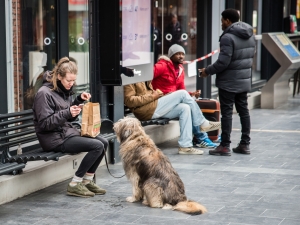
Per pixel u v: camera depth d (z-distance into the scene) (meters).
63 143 7.32
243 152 10.09
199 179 8.35
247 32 9.69
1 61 7.62
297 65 16.08
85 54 9.34
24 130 8.00
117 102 9.38
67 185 7.98
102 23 8.97
